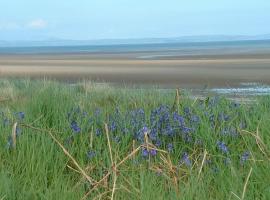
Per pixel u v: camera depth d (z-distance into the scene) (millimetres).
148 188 4059
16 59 88000
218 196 4109
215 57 72312
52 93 9641
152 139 5426
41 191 4191
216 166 4938
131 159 4938
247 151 5039
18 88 16047
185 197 3895
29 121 6227
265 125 5613
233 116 6305
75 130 5523
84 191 4340
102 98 10555
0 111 6660
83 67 48562
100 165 4949
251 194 4000
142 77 32031
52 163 4859
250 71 36188
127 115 6148
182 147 5422
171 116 6078
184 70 39750
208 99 6992
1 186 4016
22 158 4879
